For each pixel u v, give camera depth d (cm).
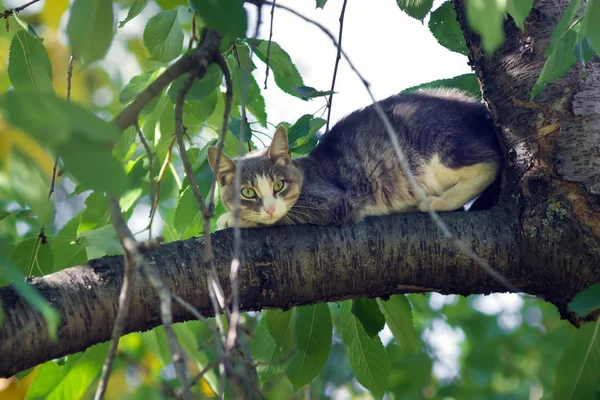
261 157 714
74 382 557
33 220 745
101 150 264
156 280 298
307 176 714
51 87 495
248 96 585
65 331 435
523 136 526
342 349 1052
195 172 578
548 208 498
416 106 714
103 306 449
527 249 502
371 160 703
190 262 480
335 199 689
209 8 315
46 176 277
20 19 528
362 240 513
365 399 1049
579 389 421
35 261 529
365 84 349
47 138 246
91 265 463
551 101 522
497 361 1025
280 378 974
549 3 557
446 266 512
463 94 743
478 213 526
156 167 616
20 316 423
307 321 557
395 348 1023
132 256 303
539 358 1052
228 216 689
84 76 949
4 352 414
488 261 509
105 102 1001
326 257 507
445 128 687
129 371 658
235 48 560
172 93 514
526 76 540
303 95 493
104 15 304
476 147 671
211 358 622
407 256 512
